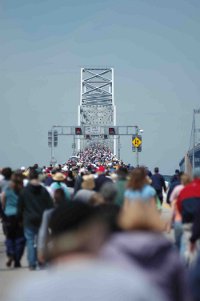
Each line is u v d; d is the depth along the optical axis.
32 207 32.84
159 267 9.38
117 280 6.68
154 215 10.77
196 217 24.62
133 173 30.58
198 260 10.80
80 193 32.25
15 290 6.86
